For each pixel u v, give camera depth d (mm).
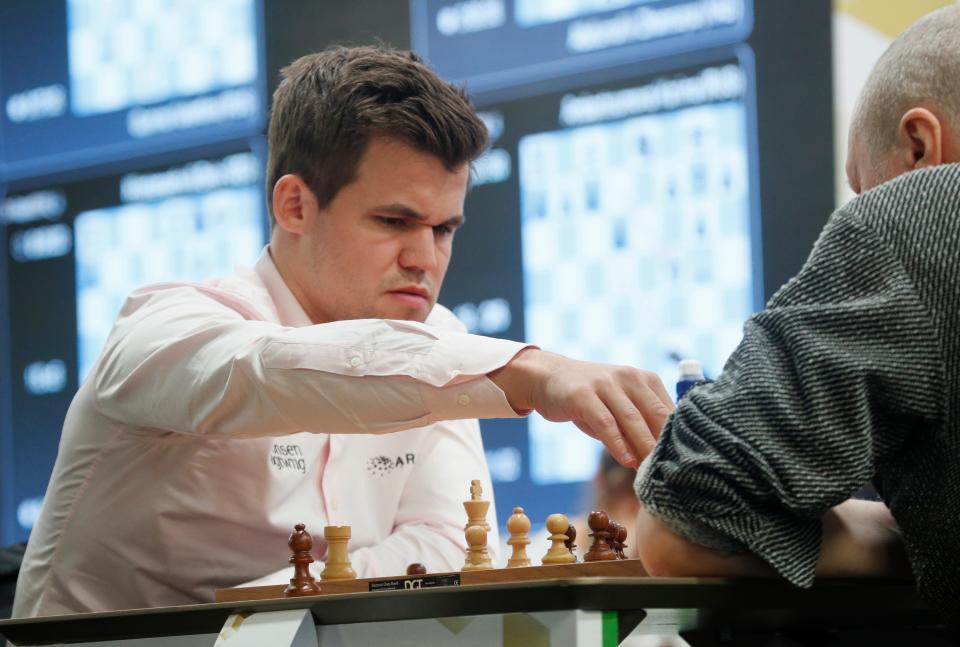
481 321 4770
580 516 4277
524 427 4574
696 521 1524
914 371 1498
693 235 4477
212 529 2381
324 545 2490
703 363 4418
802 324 1533
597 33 4680
